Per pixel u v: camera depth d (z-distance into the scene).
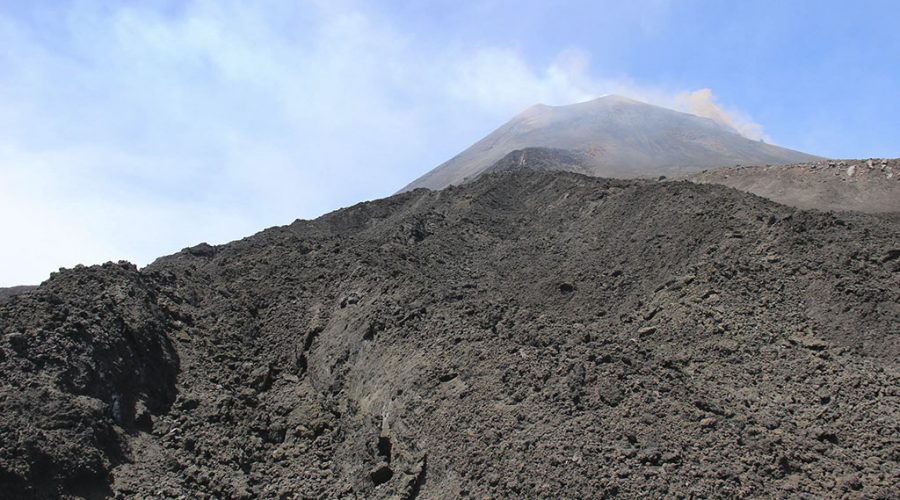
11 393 14.43
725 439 13.55
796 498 12.18
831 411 16.61
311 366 20.78
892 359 19.27
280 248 30.00
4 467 12.41
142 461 15.03
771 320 21.91
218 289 24.94
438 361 17.42
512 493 12.98
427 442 15.18
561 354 17.05
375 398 17.64
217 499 14.84
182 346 20.25
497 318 19.91
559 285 29.61
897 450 14.45
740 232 27.14
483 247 38.22
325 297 24.11
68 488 13.19
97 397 15.90
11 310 17.73
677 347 21.41
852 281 22.56
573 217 39.69
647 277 27.88
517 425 14.52
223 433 17.03
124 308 19.50
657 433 13.72
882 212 43.50
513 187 50.16
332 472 16.45
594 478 12.67
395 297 21.59
